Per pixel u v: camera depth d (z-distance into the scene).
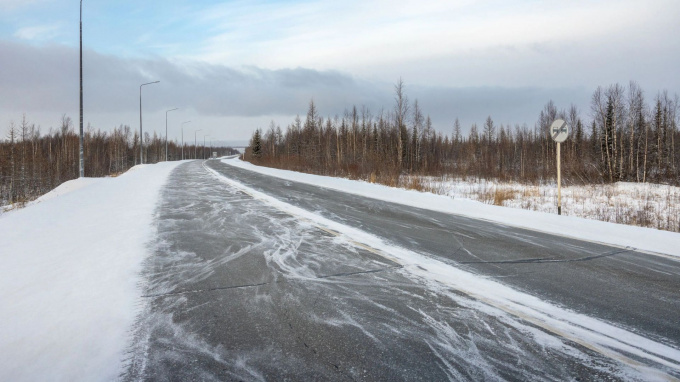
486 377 2.55
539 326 3.33
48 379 2.49
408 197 13.19
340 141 55.41
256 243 6.33
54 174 58.34
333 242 6.43
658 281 4.61
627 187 26.52
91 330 3.19
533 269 5.04
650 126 40.81
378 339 3.07
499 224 8.44
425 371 2.62
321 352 2.87
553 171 38.72
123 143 97.31
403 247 6.16
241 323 3.35
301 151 57.72
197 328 3.25
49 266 4.88
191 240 6.52
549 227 8.13
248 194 13.45
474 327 3.30
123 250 5.78
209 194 13.42
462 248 6.18
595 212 15.30
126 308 3.65
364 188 15.98
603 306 3.80
